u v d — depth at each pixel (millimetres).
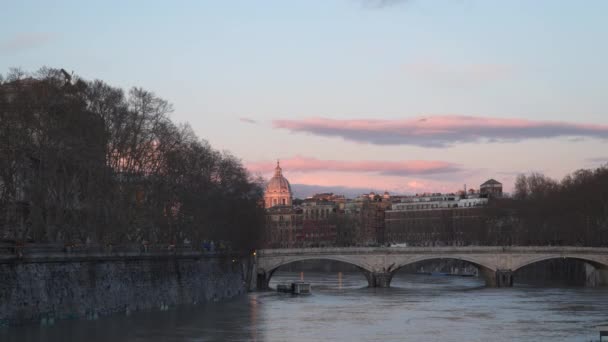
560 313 184125
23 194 163625
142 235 185375
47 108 153500
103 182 164250
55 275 139750
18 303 130500
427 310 190500
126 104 182750
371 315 177500
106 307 153875
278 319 166250
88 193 161125
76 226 159500
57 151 151125
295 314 177125
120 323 144875
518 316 177375
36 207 148000
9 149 143125
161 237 195250
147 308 169500
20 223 154875
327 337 140375
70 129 158250
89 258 148625
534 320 169625
